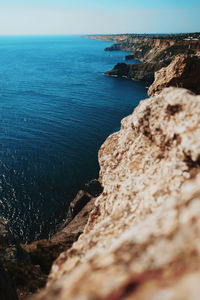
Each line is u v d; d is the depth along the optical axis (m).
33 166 61.38
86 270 4.76
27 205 49.69
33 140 74.62
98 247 8.08
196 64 33.44
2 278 12.95
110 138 24.41
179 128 10.35
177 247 4.27
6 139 74.69
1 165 61.09
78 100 114.25
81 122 88.62
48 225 45.91
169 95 11.85
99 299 3.55
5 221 25.53
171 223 5.13
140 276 3.85
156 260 4.19
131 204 10.16
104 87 141.88
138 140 13.70
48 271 24.00
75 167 61.84
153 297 3.10
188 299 2.80
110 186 13.97
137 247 4.90
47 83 145.88
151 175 10.81
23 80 151.88
